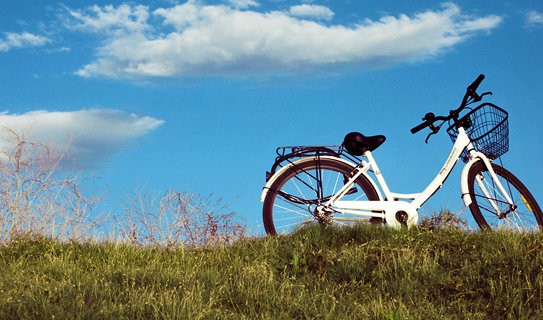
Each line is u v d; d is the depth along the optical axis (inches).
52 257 227.0
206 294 178.2
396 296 182.2
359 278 201.6
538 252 203.3
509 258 199.3
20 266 215.2
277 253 230.5
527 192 256.4
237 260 219.9
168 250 247.9
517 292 175.5
